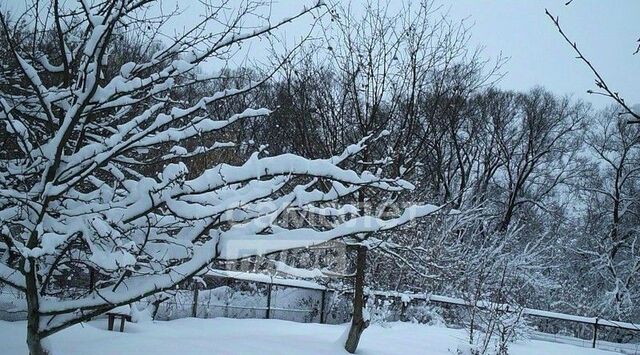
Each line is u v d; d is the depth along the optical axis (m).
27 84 5.43
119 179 4.83
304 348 8.80
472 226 18.11
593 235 22.44
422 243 12.52
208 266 4.72
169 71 4.42
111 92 4.18
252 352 8.03
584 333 17.78
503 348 9.68
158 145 5.17
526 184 29.12
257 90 8.15
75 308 4.11
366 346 9.82
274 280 12.60
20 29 5.19
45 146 4.13
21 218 4.31
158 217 4.65
